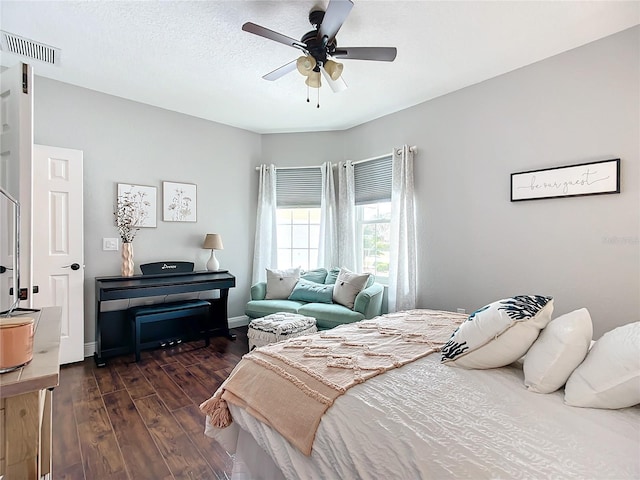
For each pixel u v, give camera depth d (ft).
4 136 6.08
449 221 10.98
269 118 13.46
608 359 3.36
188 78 10.07
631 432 2.91
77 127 10.65
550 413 3.27
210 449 6.03
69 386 8.57
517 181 9.30
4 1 6.66
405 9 6.92
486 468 2.58
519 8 6.88
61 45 8.29
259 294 12.96
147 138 12.07
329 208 14.40
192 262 13.02
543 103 8.86
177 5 6.84
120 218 11.41
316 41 6.81
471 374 4.27
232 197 14.38
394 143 12.73
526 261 9.21
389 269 12.38
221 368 9.88
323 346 5.32
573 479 2.39
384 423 3.32
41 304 9.56
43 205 9.62
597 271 8.00
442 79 10.04
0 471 2.54
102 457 5.76
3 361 2.65
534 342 4.32
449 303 10.97
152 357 10.79
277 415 4.04
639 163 7.42
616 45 7.70
